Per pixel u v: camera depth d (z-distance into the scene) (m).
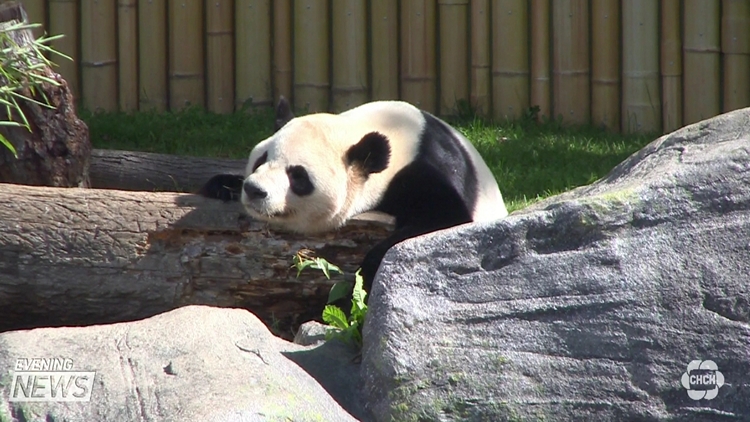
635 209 8.32
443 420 7.97
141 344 8.25
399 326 8.25
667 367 7.88
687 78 19.25
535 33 19.66
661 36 19.30
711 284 8.04
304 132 11.55
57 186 13.48
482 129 18.98
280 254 11.12
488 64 19.94
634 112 19.50
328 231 11.55
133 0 19.83
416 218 11.84
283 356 8.51
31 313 11.12
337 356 9.04
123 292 10.98
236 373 7.83
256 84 20.14
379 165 11.66
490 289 8.34
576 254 8.30
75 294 10.96
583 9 19.48
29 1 19.59
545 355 8.07
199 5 20.02
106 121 18.61
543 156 17.58
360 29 19.83
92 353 8.11
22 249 10.80
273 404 7.45
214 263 11.04
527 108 19.97
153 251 10.96
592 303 8.12
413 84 20.00
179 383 7.66
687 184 8.37
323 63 20.00
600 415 7.87
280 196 10.95
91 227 10.86
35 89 12.99
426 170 11.84
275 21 20.02
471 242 8.52
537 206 9.89
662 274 8.12
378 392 8.23
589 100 19.88
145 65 20.06
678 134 9.74
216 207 11.08
